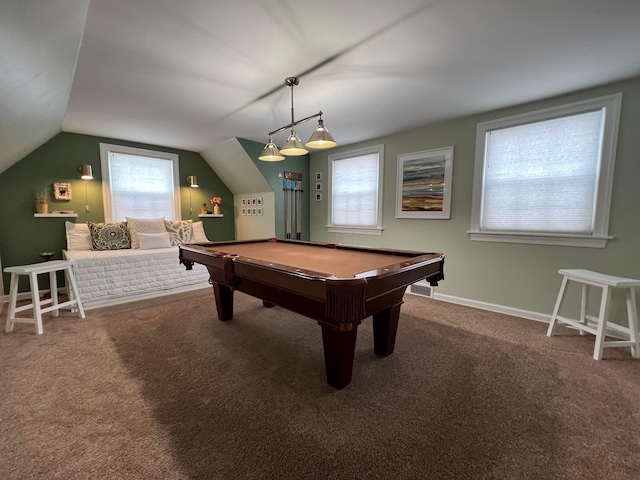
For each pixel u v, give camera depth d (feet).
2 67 4.57
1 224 10.87
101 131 11.92
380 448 4.17
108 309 10.23
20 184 11.17
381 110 9.61
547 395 5.38
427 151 11.35
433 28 5.33
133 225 12.85
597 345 6.71
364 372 6.19
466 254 10.66
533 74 7.11
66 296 11.61
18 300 11.21
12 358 6.68
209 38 5.60
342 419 4.76
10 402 5.11
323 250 8.74
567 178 8.52
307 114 9.88
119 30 5.30
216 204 16.66
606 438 4.35
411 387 5.65
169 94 8.20
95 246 11.95
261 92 8.11
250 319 9.31
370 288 4.88
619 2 4.60
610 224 7.89
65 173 12.05
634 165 7.49
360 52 6.14
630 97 7.42
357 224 14.23
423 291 11.91
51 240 11.91
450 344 7.52
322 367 6.41
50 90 6.78
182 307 10.50
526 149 9.17
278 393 5.45
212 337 7.93
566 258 8.66
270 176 14.60
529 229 9.29
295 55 6.24
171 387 5.62
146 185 14.29
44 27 4.32
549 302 9.05
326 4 4.68
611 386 5.64
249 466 3.86
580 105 8.10
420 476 3.73
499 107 9.34
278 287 5.58
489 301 10.23
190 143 14.08
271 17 5.00
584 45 5.87
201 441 4.28
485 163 10.00
